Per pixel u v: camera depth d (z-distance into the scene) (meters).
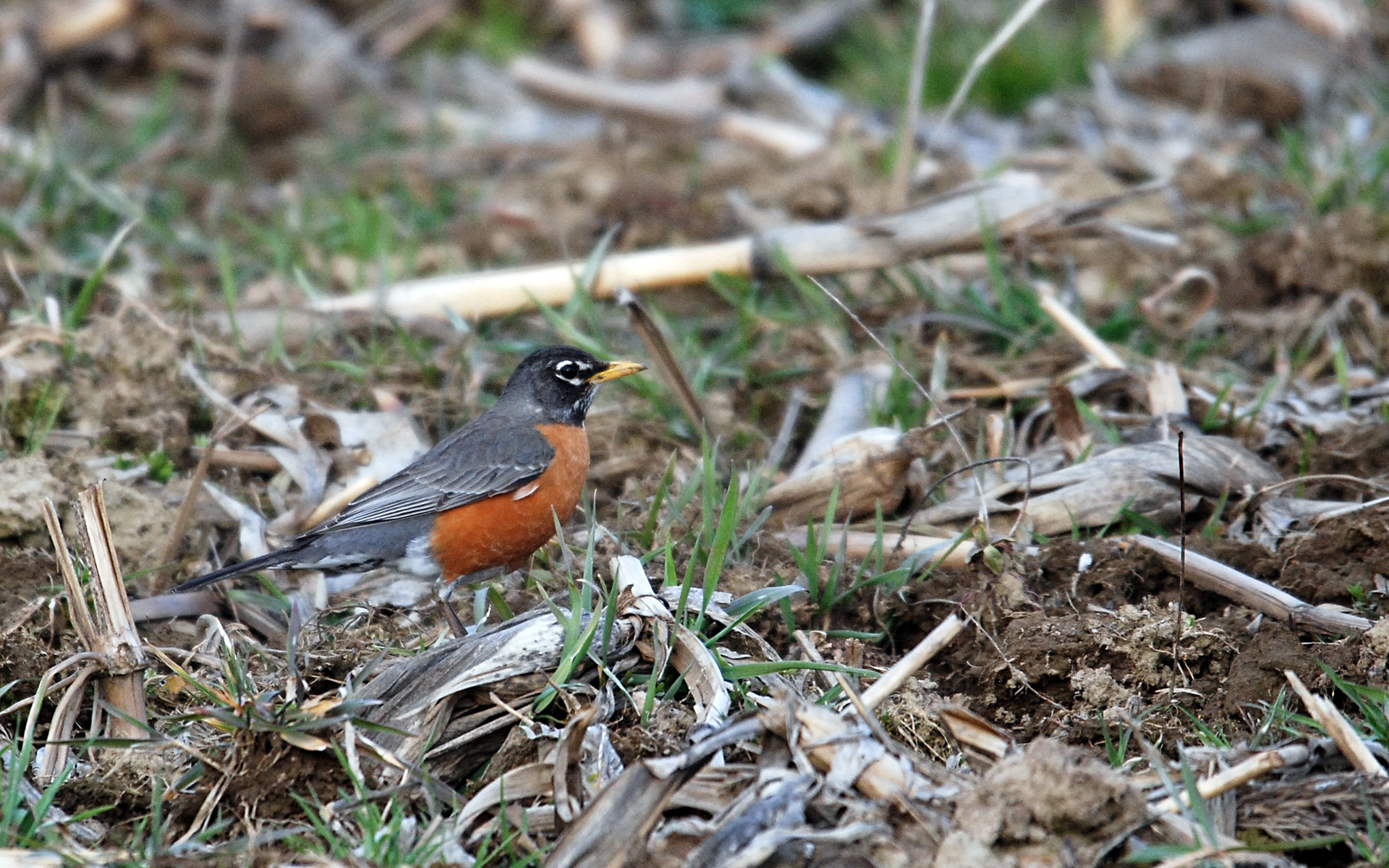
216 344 11.55
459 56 21.45
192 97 19.03
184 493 10.26
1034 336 12.47
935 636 7.57
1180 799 6.51
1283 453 10.70
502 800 6.64
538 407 10.02
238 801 7.04
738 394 12.05
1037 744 6.39
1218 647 8.03
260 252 14.74
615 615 7.89
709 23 22.77
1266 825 6.54
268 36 20.62
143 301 11.80
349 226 14.64
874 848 6.23
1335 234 12.83
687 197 15.63
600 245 12.41
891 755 6.54
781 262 12.44
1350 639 7.90
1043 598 8.91
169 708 8.05
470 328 12.00
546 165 17.41
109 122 18.08
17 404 10.61
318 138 18.50
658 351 10.70
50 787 7.02
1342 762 6.96
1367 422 10.88
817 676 7.99
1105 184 15.12
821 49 21.66
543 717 7.52
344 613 9.52
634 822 6.32
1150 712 7.73
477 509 9.48
